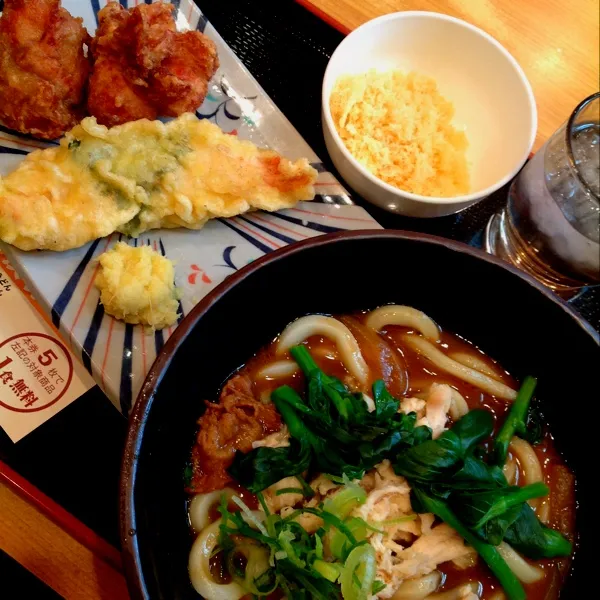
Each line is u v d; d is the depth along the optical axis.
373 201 0.41
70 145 0.39
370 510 0.33
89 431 0.36
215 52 0.41
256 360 0.38
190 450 0.35
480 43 0.42
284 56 0.44
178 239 0.40
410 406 0.36
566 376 0.36
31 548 0.34
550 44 0.47
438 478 0.33
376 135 0.42
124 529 0.28
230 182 0.40
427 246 0.34
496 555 0.33
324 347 0.38
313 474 0.35
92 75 0.40
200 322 0.32
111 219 0.38
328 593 0.32
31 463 0.35
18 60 0.38
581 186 0.36
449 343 0.39
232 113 0.42
